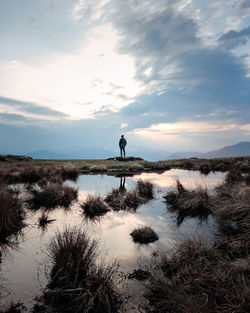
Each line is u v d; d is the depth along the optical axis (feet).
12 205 21.47
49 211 23.41
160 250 14.30
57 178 40.57
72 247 11.76
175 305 8.91
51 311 9.06
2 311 9.03
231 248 13.87
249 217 17.22
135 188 32.76
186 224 19.22
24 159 83.10
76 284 10.44
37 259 13.30
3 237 16.75
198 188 27.58
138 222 19.99
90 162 80.64
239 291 9.24
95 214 22.52
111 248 14.60
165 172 56.90
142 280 11.04
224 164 62.85
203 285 10.04
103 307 9.26
